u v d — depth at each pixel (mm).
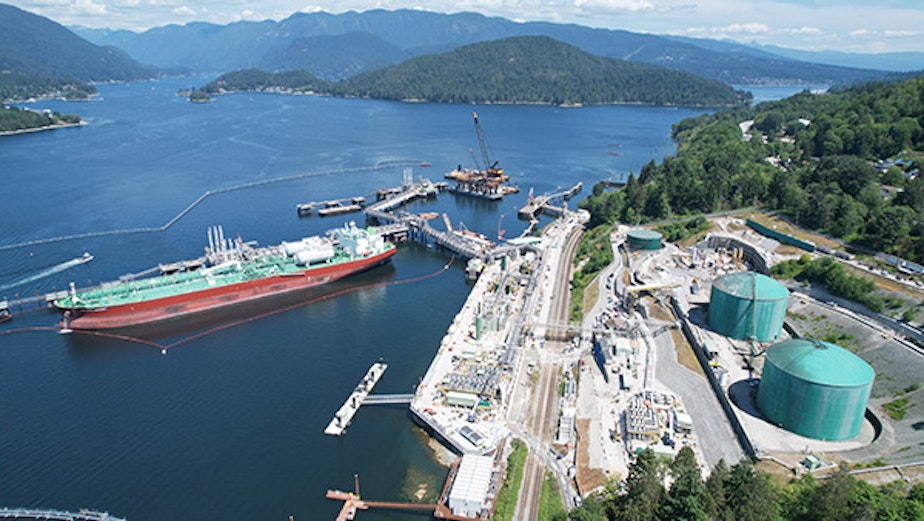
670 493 120250
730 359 190125
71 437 165625
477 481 141250
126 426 170500
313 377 196000
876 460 139625
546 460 152000
